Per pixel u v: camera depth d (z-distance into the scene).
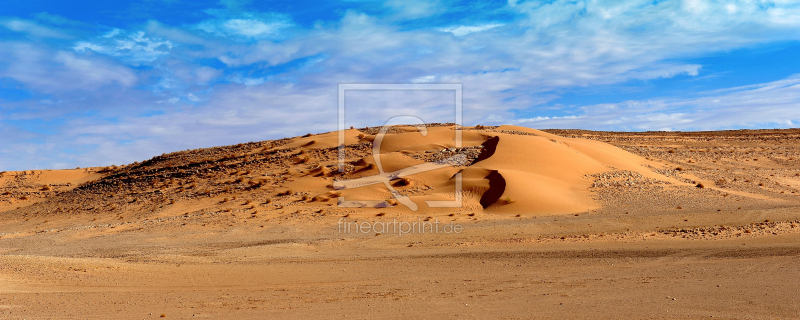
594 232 27.09
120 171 68.94
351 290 14.65
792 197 43.25
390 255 22.64
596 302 11.66
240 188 48.44
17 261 18.39
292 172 52.56
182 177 55.81
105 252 26.31
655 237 24.23
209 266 20.22
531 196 39.19
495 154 52.19
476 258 20.66
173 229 34.53
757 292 11.91
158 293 14.55
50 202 54.00
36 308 12.16
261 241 29.00
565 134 114.88
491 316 10.59
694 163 68.75
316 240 28.39
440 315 10.84
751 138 106.44
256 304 12.70
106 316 11.23
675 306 10.88
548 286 14.12
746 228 25.17
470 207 38.66
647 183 46.47
